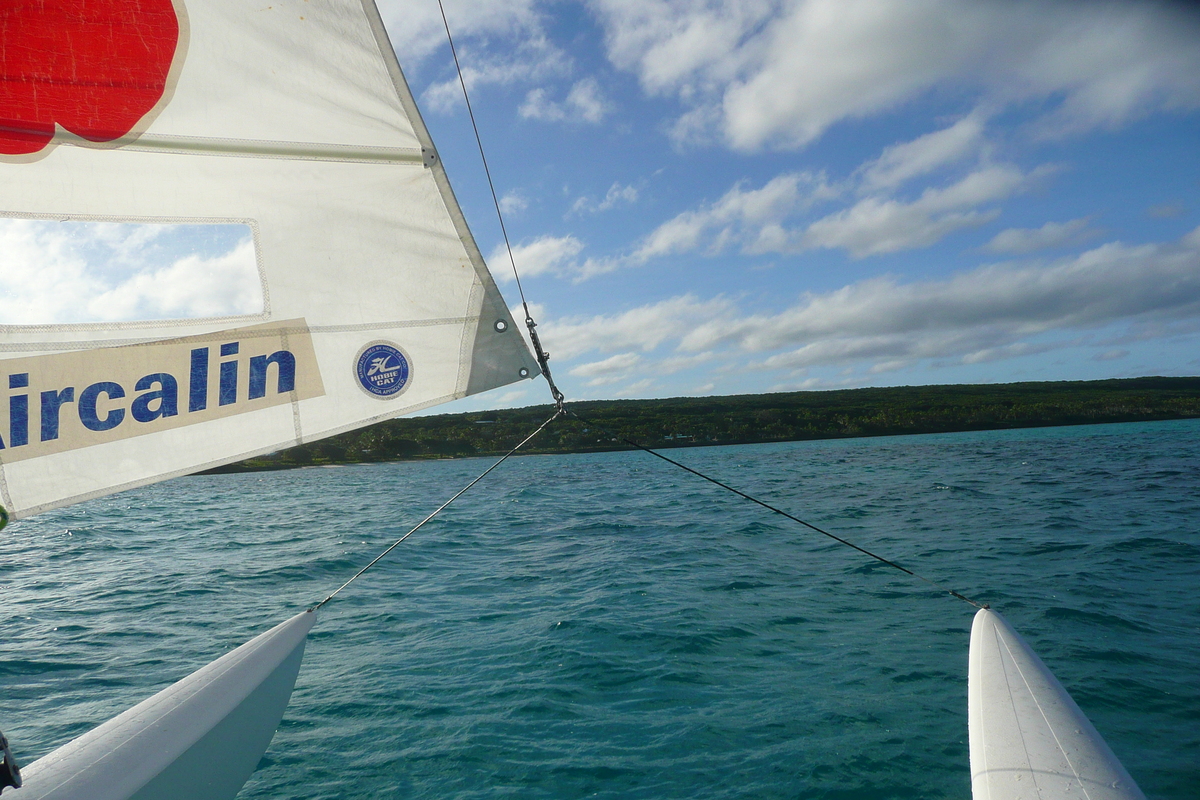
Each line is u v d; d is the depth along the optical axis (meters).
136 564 12.22
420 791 4.04
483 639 6.72
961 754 4.22
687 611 7.38
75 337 1.97
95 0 1.99
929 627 6.60
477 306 2.47
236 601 9.00
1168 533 10.98
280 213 2.24
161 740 2.35
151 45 2.05
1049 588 7.82
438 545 12.73
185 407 2.12
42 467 1.94
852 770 4.07
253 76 2.15
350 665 6.11
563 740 4.58
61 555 13.56
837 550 10.77
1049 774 2.28
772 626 6.79
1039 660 3.07
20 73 1.93
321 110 2.23
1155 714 4.59
